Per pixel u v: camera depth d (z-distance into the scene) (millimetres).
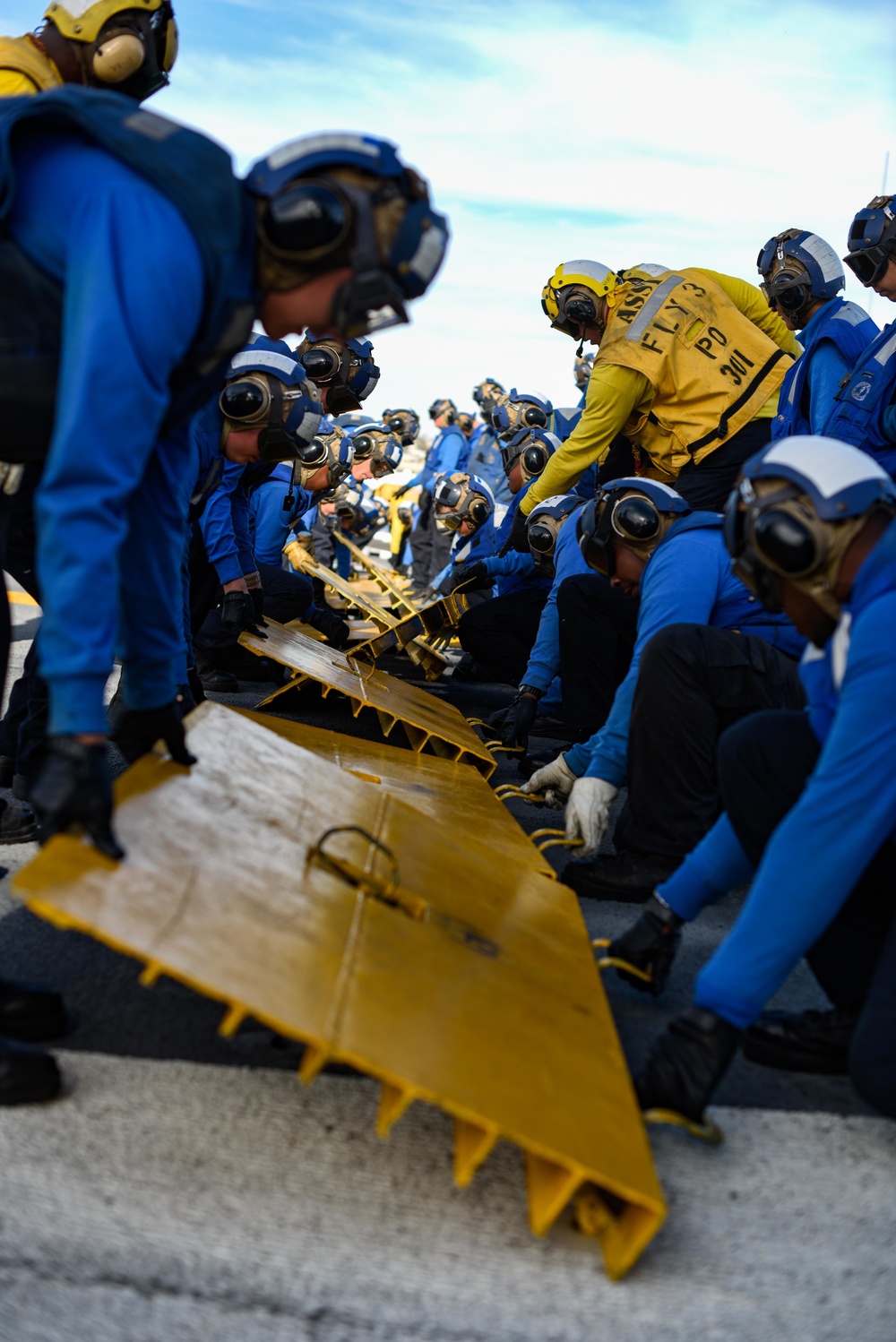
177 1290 1351
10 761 3186
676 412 4156
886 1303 1434
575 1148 1365
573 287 4227
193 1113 1692
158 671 1968
